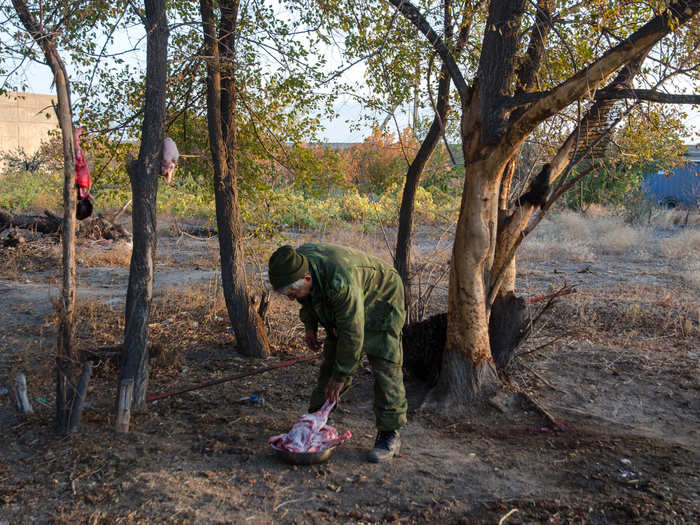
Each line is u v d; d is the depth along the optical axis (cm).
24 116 2847
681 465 336
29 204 1712
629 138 510
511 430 396
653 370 522
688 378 502
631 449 361
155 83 378
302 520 279
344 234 1392
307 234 1386
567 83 352
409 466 338
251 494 301
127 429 366
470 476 327
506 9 400
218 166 534
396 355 339
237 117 602
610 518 281
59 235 1142
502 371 463
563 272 1021
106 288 847
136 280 393
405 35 463
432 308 740
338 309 310
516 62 433
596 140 406
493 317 475
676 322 682
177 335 612
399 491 309
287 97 593
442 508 290
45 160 2228
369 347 337
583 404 450
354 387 478
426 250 1173
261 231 658
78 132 402
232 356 554
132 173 385
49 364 488
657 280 956
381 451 344
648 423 418
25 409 385
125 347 399
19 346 556
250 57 553
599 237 1433
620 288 880
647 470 332
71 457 329
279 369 519
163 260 1096
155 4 376
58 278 905
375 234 1483
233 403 433
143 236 388
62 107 336
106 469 317
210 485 307
